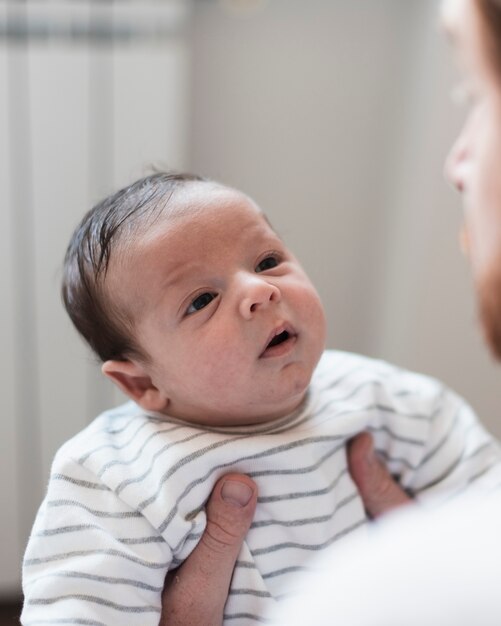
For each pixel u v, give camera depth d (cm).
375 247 182
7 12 131
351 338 187
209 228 72
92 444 76
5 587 161
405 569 30
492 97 64
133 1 133
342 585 30
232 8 160
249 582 71
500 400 157
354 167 175
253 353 69
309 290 73
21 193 139
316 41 165
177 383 73
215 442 72
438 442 83
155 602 68
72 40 133
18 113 135
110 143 138
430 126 145
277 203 175
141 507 69
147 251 71
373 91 170
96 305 76
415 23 160
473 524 31
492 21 59
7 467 154
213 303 70
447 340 154
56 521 69
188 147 166
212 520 70
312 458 73
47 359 148
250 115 168
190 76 162
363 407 79
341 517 75
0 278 143
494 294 68
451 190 145
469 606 28
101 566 65
